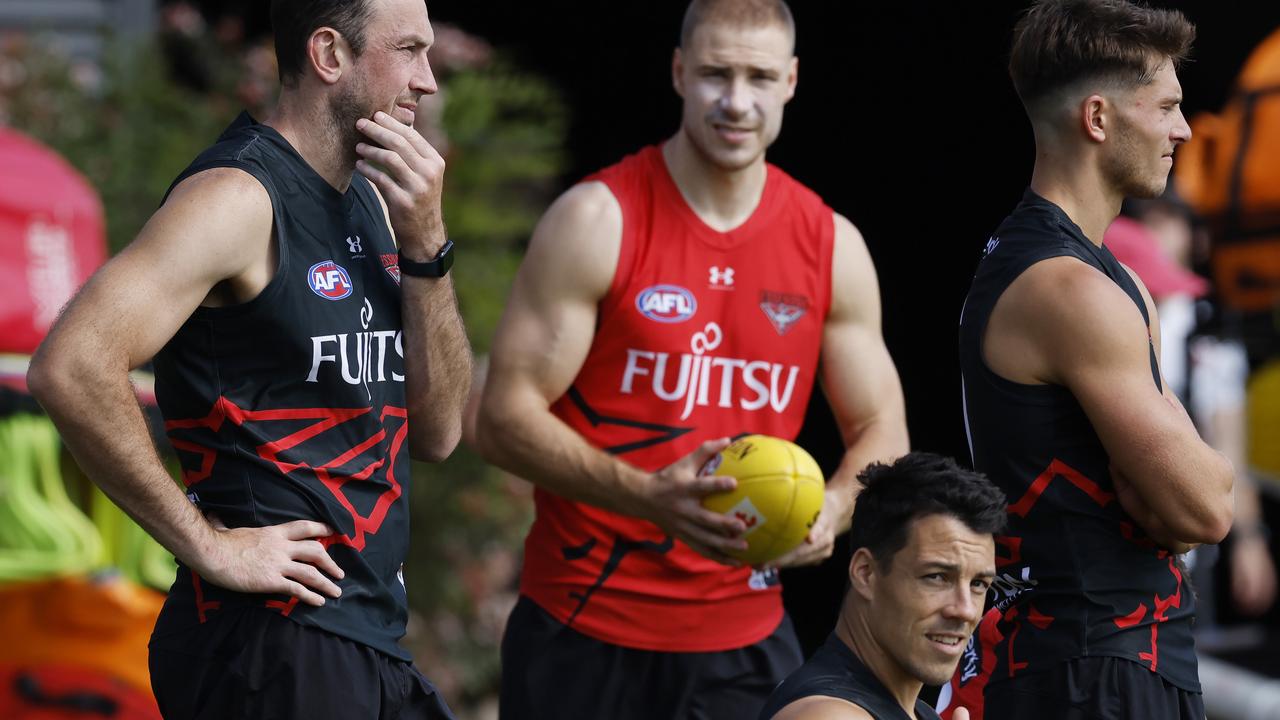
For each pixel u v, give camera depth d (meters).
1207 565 26.33
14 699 16.11
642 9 37.25
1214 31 26.86
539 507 15.72
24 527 15.52
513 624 15.75
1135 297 12.27
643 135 38.06
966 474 9.90
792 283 15.20
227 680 10.38
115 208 25.14
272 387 10.53
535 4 37.53
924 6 35.41
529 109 30.12
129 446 9.81
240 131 10.79
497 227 27.02
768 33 14.51
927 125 36.19
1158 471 11.21
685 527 13.30
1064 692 11.75
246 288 10.35
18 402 15.66
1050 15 12.26
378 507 11.10
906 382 36.28
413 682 11.55
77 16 28.70
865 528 9.96
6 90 25.47
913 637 9.71
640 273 14.83
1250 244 25.62
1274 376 25.42
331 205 11.01
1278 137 25.73
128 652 16.45
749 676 15.37
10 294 15.98
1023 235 12.18
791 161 37.41
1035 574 11.95
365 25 10.79
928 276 36.28
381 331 11.31
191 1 32.66
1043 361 11.73
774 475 12.82
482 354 26.05
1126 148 12.12
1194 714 12.07
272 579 10.27
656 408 15.02
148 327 9.84
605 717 15.13
